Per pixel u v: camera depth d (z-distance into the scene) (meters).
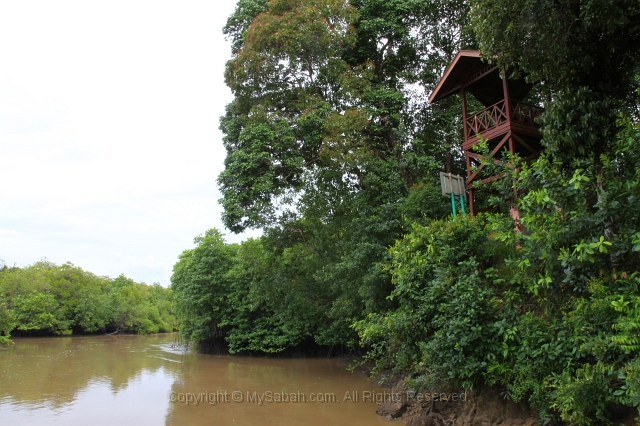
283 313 21.62
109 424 12.62
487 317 8.88
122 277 78.38
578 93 8.73
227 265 31.09
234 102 20.48
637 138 7.04
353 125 17.25
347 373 21.27
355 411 13.24
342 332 20.64
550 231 7.34
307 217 18.53
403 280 10.57
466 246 10.25
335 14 19.12
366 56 21.02
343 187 18.39
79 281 58.00
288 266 20.25
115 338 53.09
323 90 19.86
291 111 20.03
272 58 18.56
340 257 17.05
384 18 20.28
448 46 21.08
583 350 7.01
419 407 11.23
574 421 7.02
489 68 14.44
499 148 13.87
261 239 19.14
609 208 6.95
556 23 8.60
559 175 7.77
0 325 36.66
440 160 19.62
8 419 13.20
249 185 17.94
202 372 22.50
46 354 31.69
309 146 18.77
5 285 48.84
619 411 6.95
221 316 30.69
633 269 7.26
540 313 8.94
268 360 27.73
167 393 16.91
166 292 85.69
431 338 9.87
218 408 14.31
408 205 16.11
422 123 20.91
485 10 9.24
